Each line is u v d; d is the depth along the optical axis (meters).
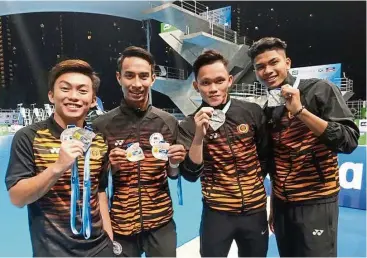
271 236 3.12
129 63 1.57
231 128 1.71
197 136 1.55
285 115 1.70
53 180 1.20
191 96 16.11
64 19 18.53
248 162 1.71
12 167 1.28
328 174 1.66
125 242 1.57
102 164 1.48
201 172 1.61
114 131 1.62
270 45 1.66
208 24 14.84
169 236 1.63
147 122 1.64
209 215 1.73
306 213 1.66
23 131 1.33
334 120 1.59
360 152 3.92
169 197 1.67
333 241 1.67
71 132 1.32
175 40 15.48
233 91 15.17
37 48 19.28
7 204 4.47
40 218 1.32
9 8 13.66
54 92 1.34
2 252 2.94
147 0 14.30
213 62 1.66
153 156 1.59
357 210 3.86
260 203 1.72
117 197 1.59
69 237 1.32
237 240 1.76
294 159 1.68
